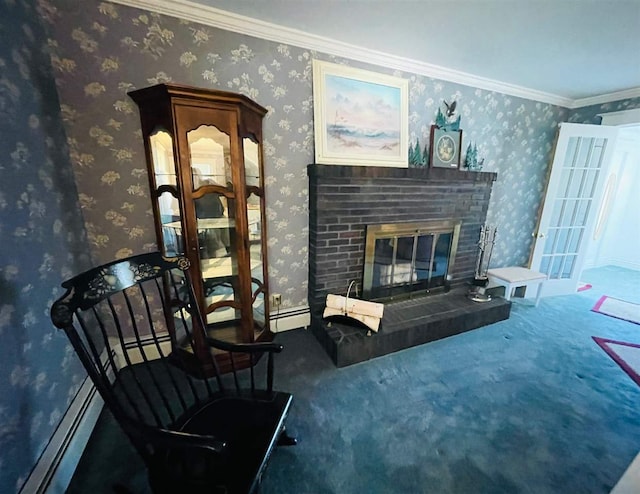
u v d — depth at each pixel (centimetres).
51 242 133
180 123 145
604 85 273
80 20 145
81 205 163
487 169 299
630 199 451
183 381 179
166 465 90
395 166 236
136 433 82
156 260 117
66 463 119
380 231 240
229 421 108
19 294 108
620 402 170
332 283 238
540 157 328
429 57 222
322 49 201
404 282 269
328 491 117
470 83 260
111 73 155
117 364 187
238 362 190
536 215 350
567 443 142
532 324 265
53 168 140
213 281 190
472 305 256
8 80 112
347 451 135
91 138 158
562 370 199
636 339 241
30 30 128
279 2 157
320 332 220
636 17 162
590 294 345
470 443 141
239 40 177
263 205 192
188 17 162
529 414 160
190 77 170
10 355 100
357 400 167
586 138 308
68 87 149
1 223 102
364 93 220
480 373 194
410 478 123
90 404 145
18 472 98
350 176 214
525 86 280
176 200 170
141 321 193
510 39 193
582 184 327
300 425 149
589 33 183
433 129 246
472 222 286
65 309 82
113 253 176
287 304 241
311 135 213
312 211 222
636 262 454
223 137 165
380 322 223
